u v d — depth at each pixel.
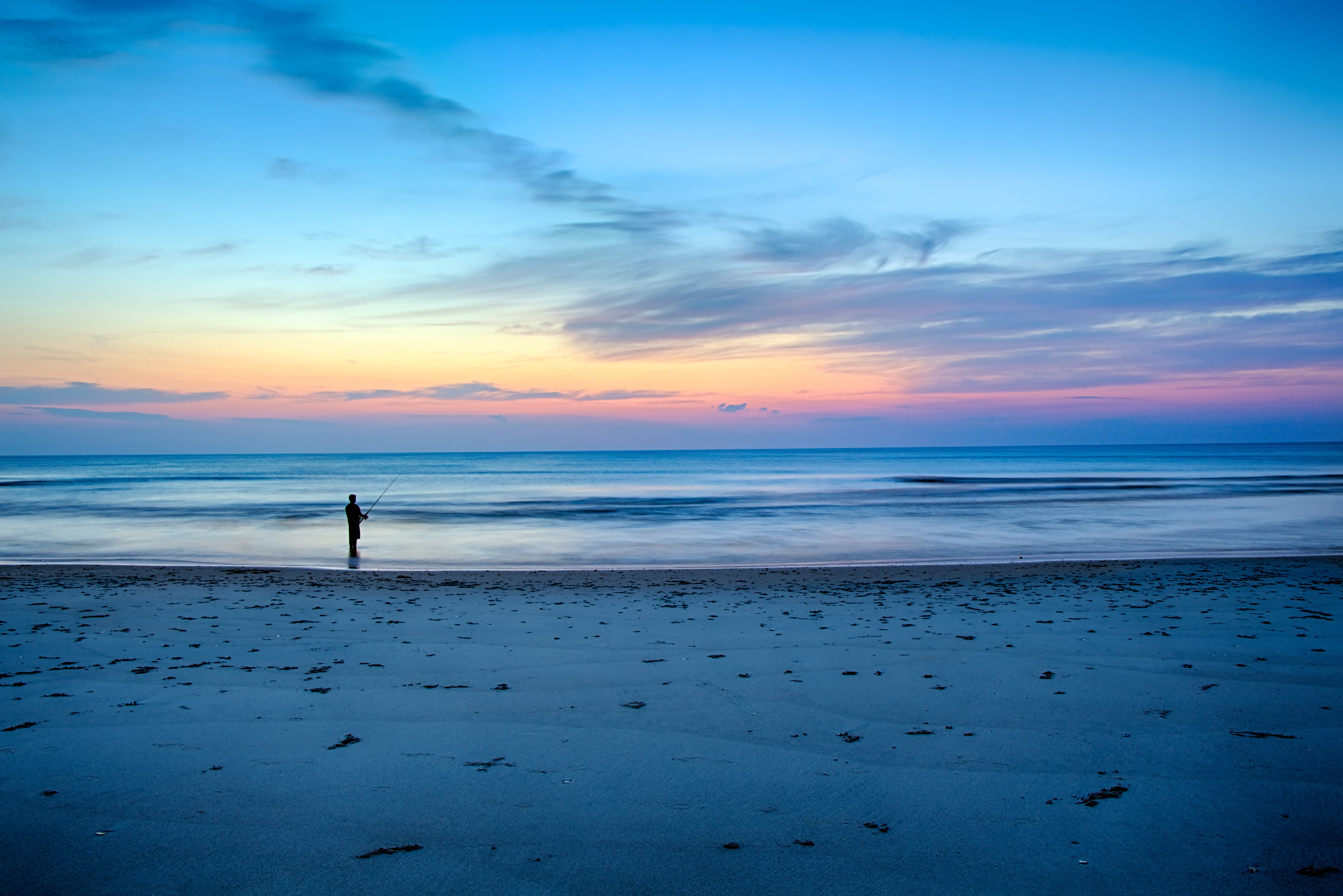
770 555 20.02
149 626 9.86
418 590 13.62
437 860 3.91
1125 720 6.09
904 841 4.16
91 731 5.75
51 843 4.04
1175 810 4.51
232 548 21.39
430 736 5.72
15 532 25.73
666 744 5.59
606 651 8.56
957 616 10.76
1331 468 79.75
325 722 6.02
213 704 6.44
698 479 69.06
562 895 3.60
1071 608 11.31
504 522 29.19
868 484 56.22
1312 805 4.55
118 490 52.72
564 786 4.84
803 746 5.57
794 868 3.87
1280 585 13.56
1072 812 4.49
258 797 4.64
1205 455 161.62
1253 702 6.52
